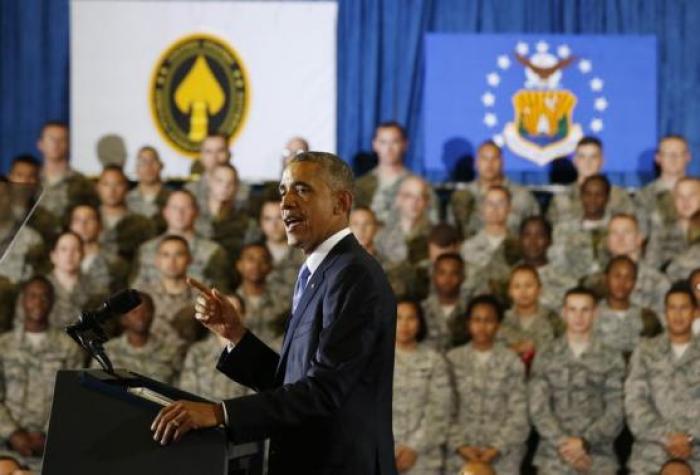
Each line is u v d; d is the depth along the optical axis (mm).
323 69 16094
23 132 16219
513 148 16047
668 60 16344
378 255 15344
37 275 15320
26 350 15141
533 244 15250
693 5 16281
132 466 6074
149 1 16078
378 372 6641
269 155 16031
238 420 6090
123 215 15680
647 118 16031
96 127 15961
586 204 15422
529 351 14828
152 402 6086
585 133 16031
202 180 15750
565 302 14883
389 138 15594
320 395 6293
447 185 15742
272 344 14969
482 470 14320
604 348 14797
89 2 16016
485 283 15180
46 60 16312
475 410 14570
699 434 14500
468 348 14789
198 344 15000
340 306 6527
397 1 16250
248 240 15547
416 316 14695
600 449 14609
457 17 16312
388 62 16266
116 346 15000
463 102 16047
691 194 15406
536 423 14617
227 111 16062
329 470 6492
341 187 6871
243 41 16141
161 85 16031
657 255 15422
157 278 15320
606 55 16109
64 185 15750
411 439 14414
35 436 14953
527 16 16344
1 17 16266
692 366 14625
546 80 16078
